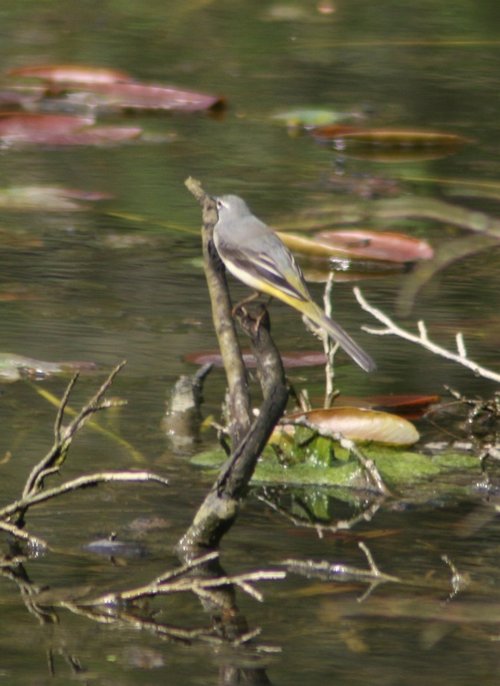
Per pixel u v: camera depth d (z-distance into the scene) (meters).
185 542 7.26
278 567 7.01
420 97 21.67
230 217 10.10
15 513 7.46
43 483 7.98
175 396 9.66
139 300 12.34
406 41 25.80
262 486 8.38
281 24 27.05
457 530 7.62
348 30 26.69
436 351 9.87
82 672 5.77
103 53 24.12
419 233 15.02
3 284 12.72
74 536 7.34
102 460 8.54
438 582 6.86
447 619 6.42
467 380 10.50
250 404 8.01
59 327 11.42
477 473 8.69
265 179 16.94
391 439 9.10
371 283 13.23
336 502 8.10
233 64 23.77
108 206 15.62
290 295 9.83
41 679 5.70
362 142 19.00
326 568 6.99
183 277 13.20
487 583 6.84
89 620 6.33
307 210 15.52
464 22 27.66
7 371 10.17
